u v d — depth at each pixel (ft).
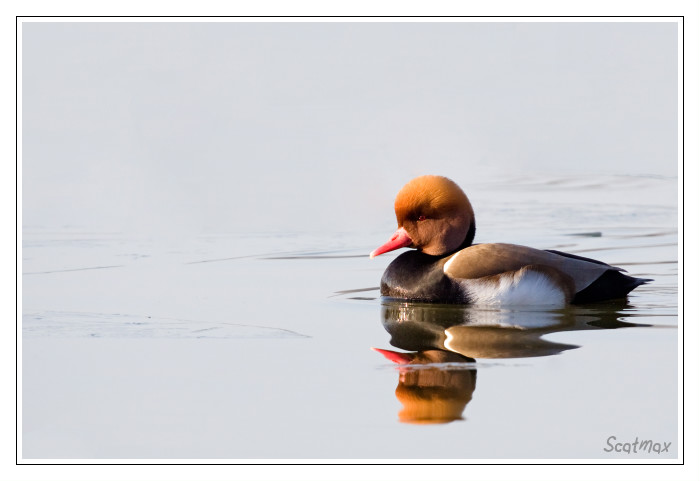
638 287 40.57
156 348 31.01
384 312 36.19
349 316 35.53
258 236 54.29
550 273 37.09
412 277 38.52
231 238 53.67
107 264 46.96
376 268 45.98
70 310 36.60
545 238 53.26
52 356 30.09
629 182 67.97
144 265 46.83
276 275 44.32
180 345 31.37
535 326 33.50
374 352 30.25
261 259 48.42
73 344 31.42
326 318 35.22
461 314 35.68
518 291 36.81
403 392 26.43
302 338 32.17
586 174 69.92
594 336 31.96
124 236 54.08
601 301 37.68
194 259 48.42
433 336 32.22
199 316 35.60
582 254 48.67
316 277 43.88
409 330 33.09
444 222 39.09
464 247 39.52
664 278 42.45
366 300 38.58
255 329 33.45
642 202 62.80
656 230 55.01
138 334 32.83
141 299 38.81
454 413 25.14
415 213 39.29
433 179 39.27
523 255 37.70
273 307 37.24
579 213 59.98
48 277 43.78
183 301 38.45
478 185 67.87
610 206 61.72
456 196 39.11
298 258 48.67
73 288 41.22
